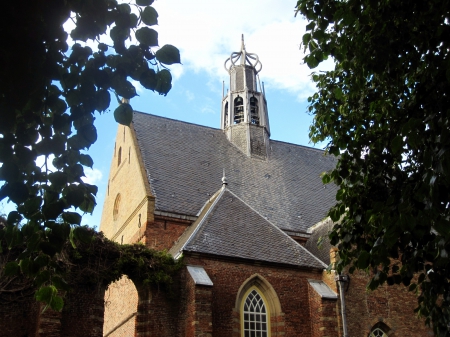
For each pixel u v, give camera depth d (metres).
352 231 13.60
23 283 20.00
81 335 21.16
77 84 8.98
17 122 8.94
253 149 41.19
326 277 25.52
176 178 34.38
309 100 17.06
